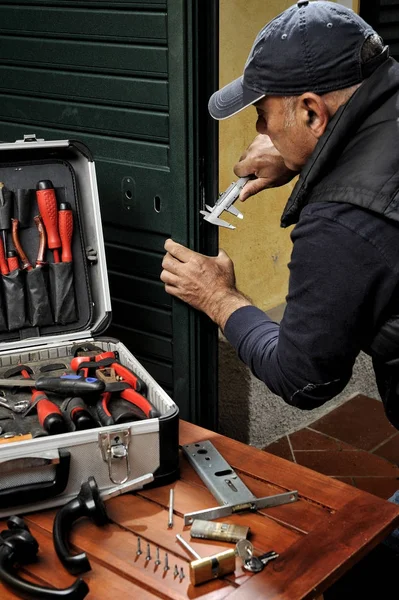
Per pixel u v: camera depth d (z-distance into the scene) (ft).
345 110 4.47
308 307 4.56
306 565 4.45
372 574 6.16
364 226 4.34
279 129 4.79
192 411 6.90
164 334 6.89
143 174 6.56
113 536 4.83
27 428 5.38
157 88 6.26
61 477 5.01
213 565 4.33
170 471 5.35
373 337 4.74
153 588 4.35
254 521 4.92
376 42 4.53
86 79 6.75
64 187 6.46
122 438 5.11
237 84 5.08
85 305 6.59
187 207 6.34
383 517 4.88
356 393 10.33
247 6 8.32
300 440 9.26
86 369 5.98
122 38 6.34
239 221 8.98
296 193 4.75
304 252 4.52
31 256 6.48
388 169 4.32
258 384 8.63
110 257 7.10
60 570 4.52
